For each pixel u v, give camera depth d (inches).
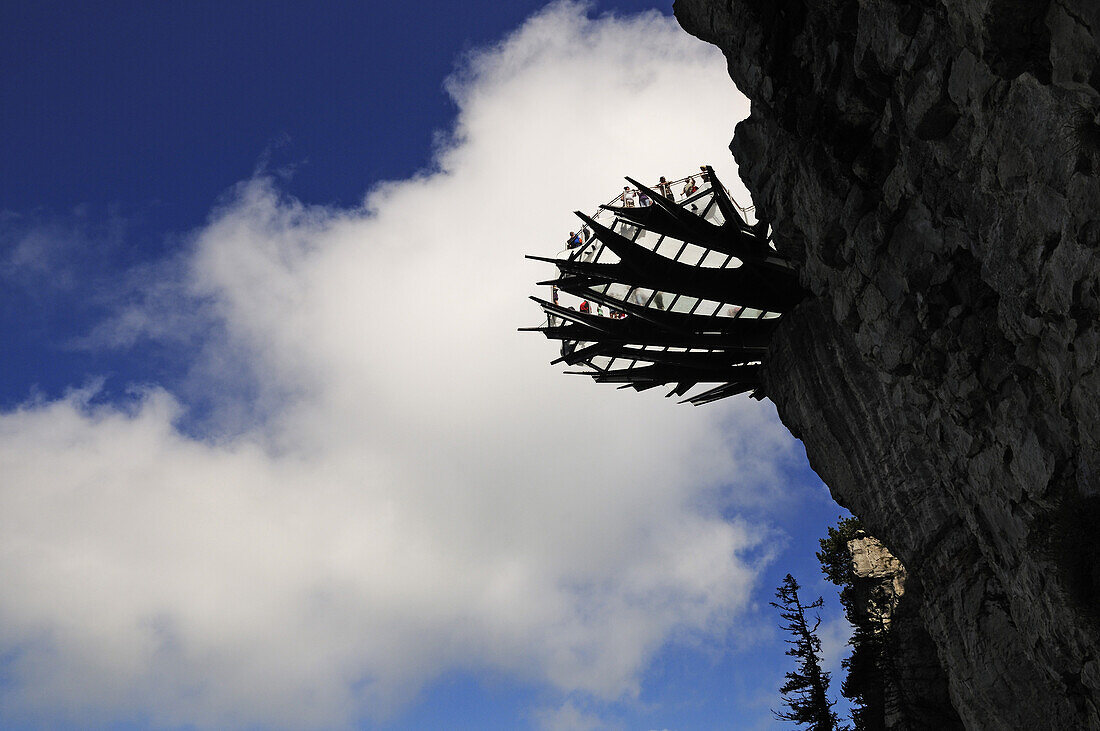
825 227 889.5
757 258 1337.4
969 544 1129.4
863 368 1258.0
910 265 800.3
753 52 891.4
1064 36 520.1
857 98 775.1
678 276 1392.7
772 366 1473.9
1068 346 627.5
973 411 804.0
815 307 1346.0
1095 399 612.1
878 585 2049.7
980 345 759.7
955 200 713.6
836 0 761.6
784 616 2269.9
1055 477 709.9
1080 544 689.6
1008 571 864.3
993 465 807.1
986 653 1058.7
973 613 1091.9
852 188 833.5
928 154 722.2
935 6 642.2
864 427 1275.8
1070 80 525.7
